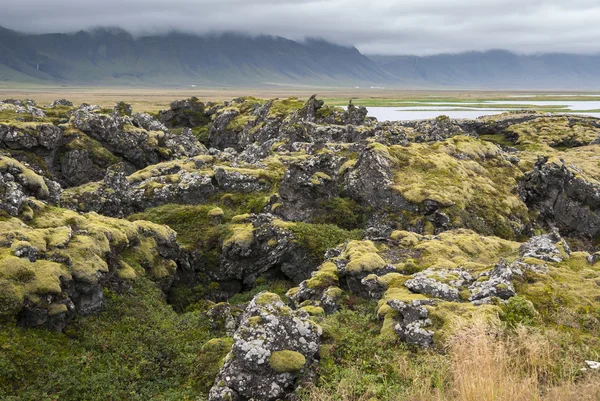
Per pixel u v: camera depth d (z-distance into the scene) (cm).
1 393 1683
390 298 2081
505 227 4200
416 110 19738
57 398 1747
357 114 7781
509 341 1642
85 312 2239
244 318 1883
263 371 1644
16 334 1884
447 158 4928
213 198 4516
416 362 1650
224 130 9338
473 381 1266
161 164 5225
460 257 2722
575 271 2264
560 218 4825
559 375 1470
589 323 1831
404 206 4141
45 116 6988
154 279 2889
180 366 2028
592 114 16412
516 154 6375
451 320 1788
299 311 1945
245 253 3438
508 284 2008
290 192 4088
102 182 4234
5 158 3198
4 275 1955
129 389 1878
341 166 4916
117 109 7075
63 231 2386
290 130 6681
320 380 1659
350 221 4062
